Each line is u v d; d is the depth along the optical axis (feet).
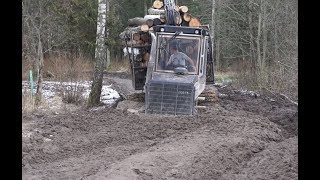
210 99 55.31
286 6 81.92
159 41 50.31
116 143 37.01
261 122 44.06
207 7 123.34
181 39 50.34
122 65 136.36
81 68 74.54
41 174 29.01
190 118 45.21
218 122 43.45
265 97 70.23
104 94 70.23
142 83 55.77
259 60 87.40
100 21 55.93
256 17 99.60
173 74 49.75
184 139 37.09
